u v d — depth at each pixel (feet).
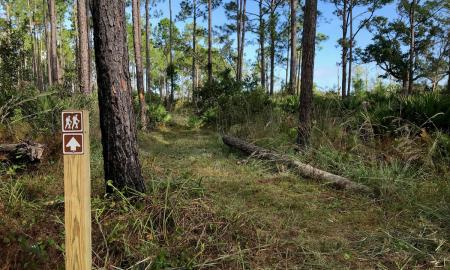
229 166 22.94
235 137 29.89
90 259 7.95
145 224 11.55
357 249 11.92
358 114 25.58
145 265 10.21
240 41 83.20
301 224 13.75
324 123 25.88
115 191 12.97
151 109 51.67
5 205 12.73
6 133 20.26
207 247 11.19
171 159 25.12
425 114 22.29
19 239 9.55
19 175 17.26
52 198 13.67
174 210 12.17
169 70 89.81
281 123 30.66
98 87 13.08
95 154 21.93
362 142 22.18
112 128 12.98
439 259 11.13
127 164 13.11
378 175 18.19
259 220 13.44
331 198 16.99
